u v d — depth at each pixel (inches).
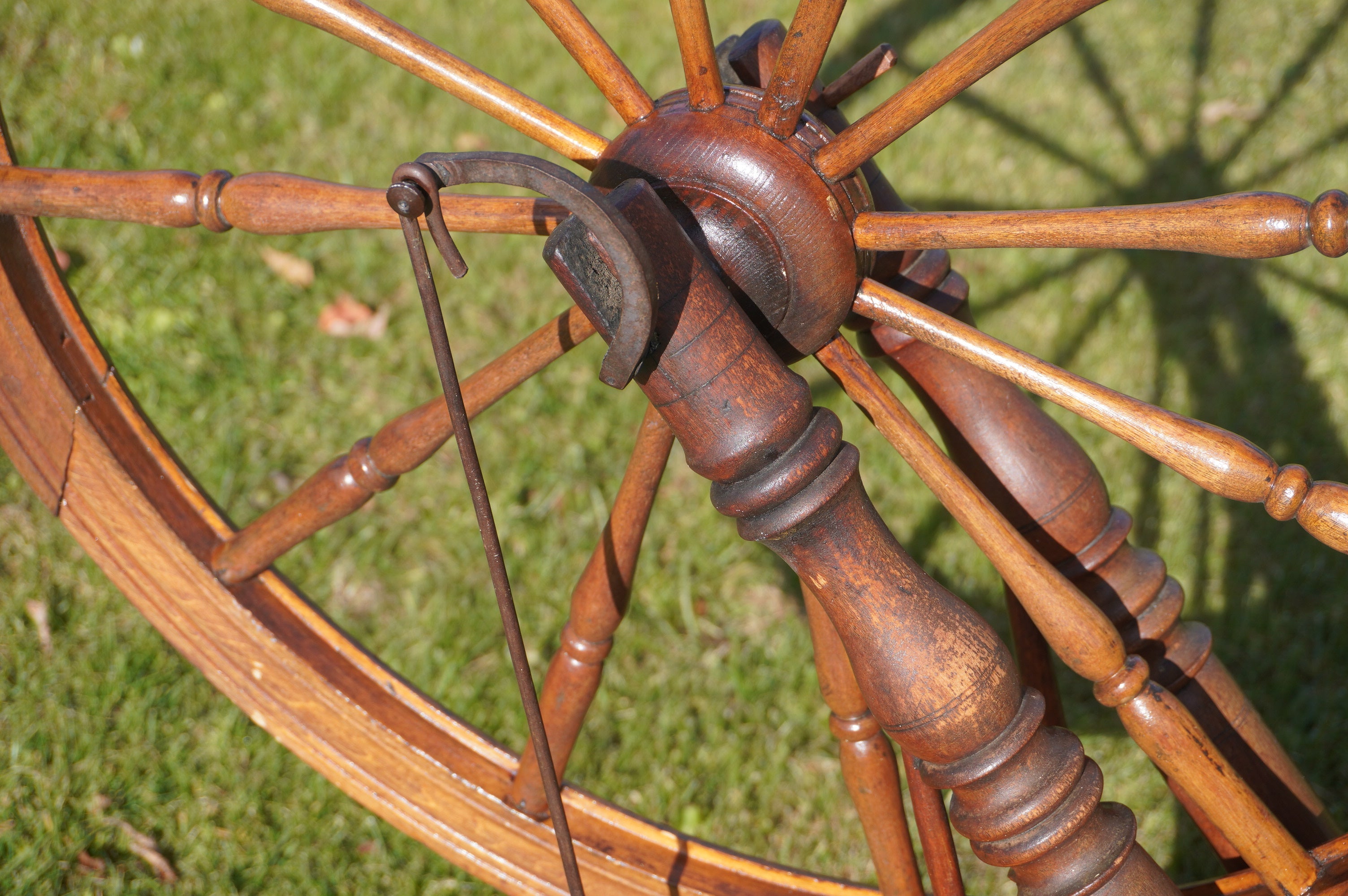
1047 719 52.1
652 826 58.8
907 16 143.6
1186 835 74.0
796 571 38.6
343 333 104.9
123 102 120.9
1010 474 46.3
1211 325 107.1
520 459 95.7
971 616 38.4
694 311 35.1
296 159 118.5
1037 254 114.5
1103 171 122.6
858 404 40.6
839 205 37.7
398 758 59.0
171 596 57.9
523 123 41.6
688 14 36.1
